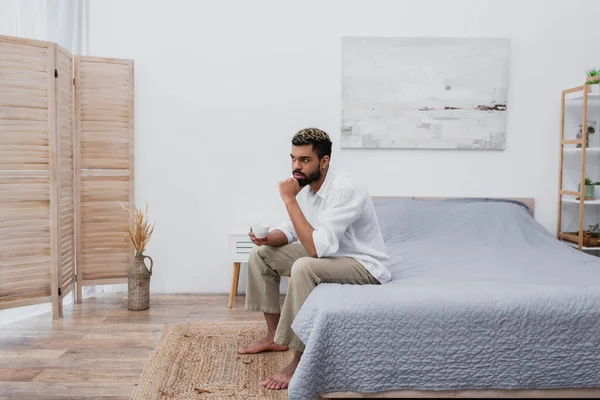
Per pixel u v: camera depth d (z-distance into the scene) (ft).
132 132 11.28
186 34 11.71
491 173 12.05
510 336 5.75
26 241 9.46
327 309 5.78
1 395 6.46
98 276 11.10
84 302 11.03
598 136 12.01
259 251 7.59
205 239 11.95
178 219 11.91
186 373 7.11
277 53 11.82
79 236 10.84
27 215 9.46
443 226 10.88
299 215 6.70
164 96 11.76
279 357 7.70
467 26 11.88
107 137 11.02
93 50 11.62
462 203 11.44
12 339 8.61
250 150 11.91
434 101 11.88
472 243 10.30
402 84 11.85
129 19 11.64
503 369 5.76
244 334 8.77
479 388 5.80
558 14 11.87
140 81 11.70
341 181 6.87
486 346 5.76
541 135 12.01
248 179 11.94
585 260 8.73
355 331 5.74
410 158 12.01
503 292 6.01
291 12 11.78
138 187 11.80
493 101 11.87
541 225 11.48
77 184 10.77
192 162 11.86
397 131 11.92
